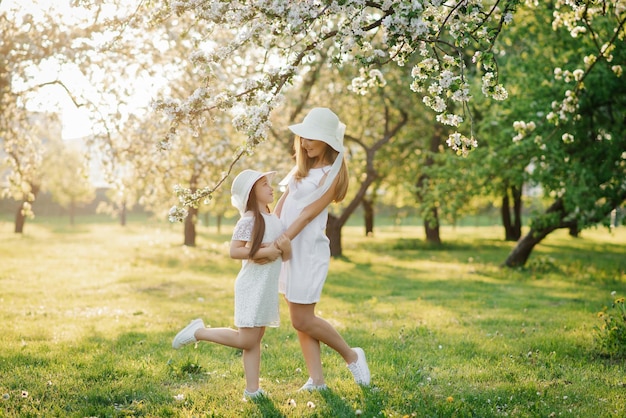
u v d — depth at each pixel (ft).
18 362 16.87
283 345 19.85
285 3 12.21
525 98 41.73
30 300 31.53
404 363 17.15
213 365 16.81
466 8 13.17
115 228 162.09
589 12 20.27
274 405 12.79
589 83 37.70
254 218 13.04
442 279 44.80
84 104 30.32
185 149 36.19
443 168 50.93
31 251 71.97
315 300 13.44
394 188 85.51
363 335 21.62
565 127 39.55
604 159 41.47
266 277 13.02
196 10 13.03
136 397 13.83
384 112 69.21
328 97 66.08
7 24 27.99
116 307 29.84
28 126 34.58
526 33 40.91
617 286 39.68
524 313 27.48
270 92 13.12
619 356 18.20
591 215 42.16
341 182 13.79
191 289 38.60
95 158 34.22
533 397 13.94
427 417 12.34
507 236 103.60
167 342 20.36
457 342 20.29
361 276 47.70
